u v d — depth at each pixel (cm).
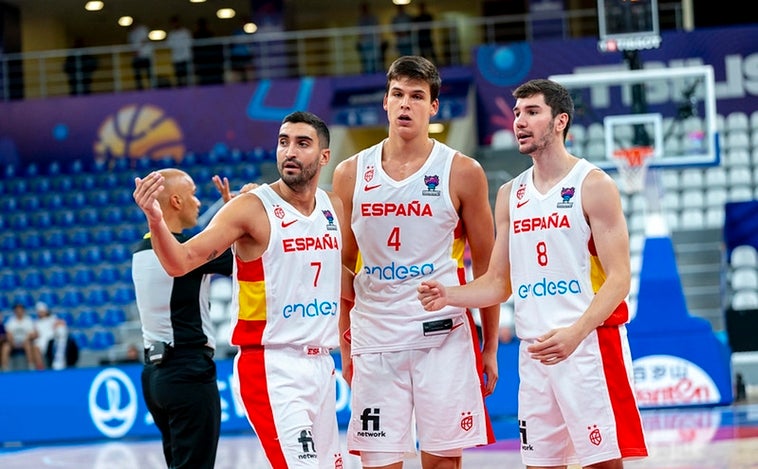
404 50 2778
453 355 686
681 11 2942
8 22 3075
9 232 2658
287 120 645
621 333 648
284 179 640
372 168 689
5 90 2842
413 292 686
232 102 2783
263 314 644
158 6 3259
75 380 1543
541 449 651
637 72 1720
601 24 1694
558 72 2667
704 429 1288
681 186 2450
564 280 639
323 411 654
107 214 2659
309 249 648
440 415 681
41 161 2823
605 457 634
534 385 651
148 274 742
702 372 1511
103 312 2412
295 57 3234
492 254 675
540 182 653
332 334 660
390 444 687
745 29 2636
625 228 633
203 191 2617
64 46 3356
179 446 743
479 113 2703
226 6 3291
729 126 2588
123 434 1520
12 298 2486
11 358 2116
